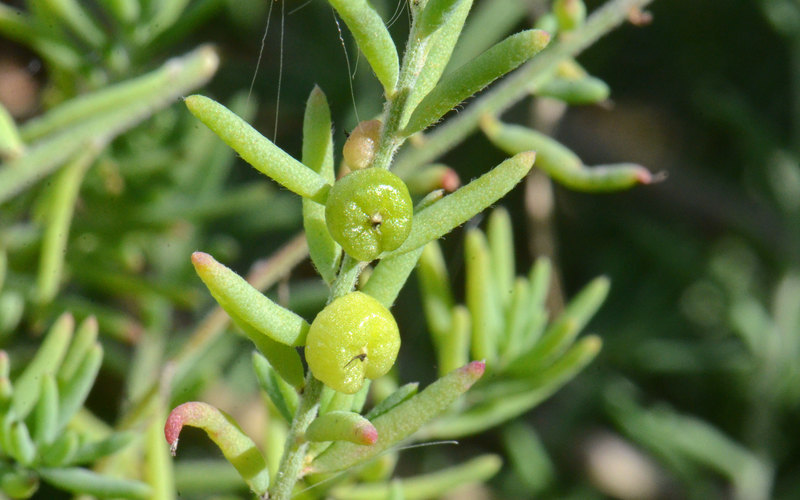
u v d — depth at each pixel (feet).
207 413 0.41
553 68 0.60
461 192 0.41
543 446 0.88
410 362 0.90
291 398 0.44
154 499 0.50
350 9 0.39
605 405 0.87
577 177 0.58
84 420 0.58
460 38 0.76
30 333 0.71
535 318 0.57
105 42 0.64
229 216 0.89
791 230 0.92
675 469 0.86
